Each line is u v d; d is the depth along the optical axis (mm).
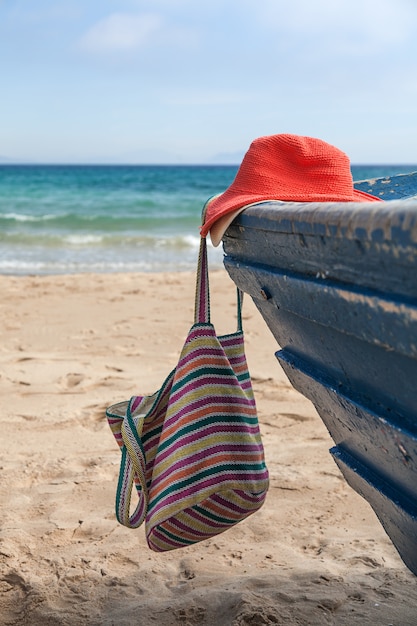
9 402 5031
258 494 2195
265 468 2258
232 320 7797
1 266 13320
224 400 2143
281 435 4352
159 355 6410
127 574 2807
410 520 1797
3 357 6332
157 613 2480
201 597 2557
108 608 2551
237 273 2107
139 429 2211
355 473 2043
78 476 3777
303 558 2896
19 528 3172
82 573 2785
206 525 2182
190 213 25984
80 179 64875
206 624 2410
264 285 1936
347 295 1477
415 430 1551
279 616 2387
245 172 2109
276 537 3100
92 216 22266
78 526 3215
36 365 6039
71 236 17516
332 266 1524
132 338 7090
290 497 3494
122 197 37125
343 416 1915
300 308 1761
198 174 89625
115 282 10836
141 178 70938
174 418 2123
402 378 1489
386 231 1276
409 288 1298
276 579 2686
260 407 4840
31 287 10320
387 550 2955
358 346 1588
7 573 2795
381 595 2547
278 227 1669
